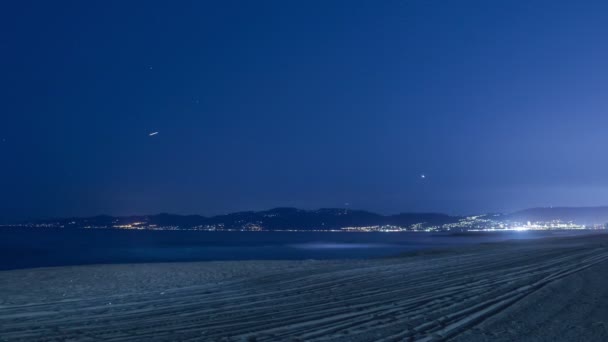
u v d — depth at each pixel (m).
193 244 94.75
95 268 24.08
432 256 32.69
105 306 13.62
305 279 19.69
